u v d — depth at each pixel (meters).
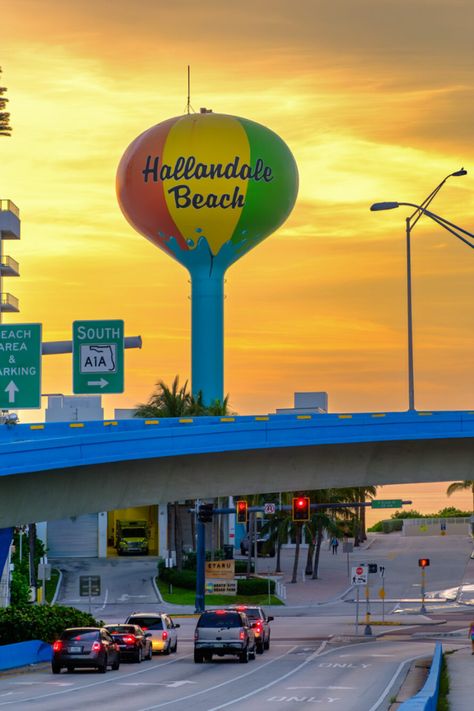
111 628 70.25
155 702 45.97
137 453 66.25
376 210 62.97
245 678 58.62
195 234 151.75
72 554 159.62
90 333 62.53
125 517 172.88
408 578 155.62
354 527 174.25
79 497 67.88
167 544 166.62
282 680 57.25
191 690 51.94
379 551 189.00
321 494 155.38
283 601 132.75
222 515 173.50
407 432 73.19
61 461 62.69
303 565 168.62
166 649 76.69
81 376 62.31
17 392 61.19
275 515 157.12
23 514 65.19
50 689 53.06
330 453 74.50
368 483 76.25
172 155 149.88
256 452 72.50
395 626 103.06
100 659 61.62
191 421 69.69
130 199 154.00
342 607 127.56
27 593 110.44
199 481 72.19
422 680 56.53
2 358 61.47
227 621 69.00
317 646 84.00
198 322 156.88
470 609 122.12
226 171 148.75
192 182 149.25
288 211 154.75
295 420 71.69
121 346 62.34
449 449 75.75
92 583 95.44
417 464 76.12
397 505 103.56
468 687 47.12
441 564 169.12
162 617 78.06
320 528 155.50
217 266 155.88
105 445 64.81
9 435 64.56
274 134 154.12
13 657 65.44
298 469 74.50
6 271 140.50
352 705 44.75
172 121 153.62
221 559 155.00
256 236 153.38
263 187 149.88
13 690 52.66
